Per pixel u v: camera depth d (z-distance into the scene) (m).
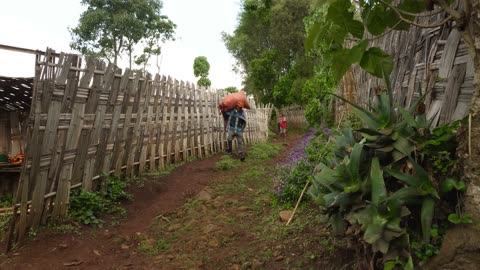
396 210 2.29
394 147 2.48
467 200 2.11
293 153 8.11
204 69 29.11
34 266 3.82
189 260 3.92
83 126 5.24
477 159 2.07
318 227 3.96
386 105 2.63
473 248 2.02
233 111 9.82
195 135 9.73
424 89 3.31
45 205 4.71
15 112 9.73
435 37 3.32
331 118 10.26
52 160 4.68
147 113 7.31
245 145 12.98
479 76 2.08
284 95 25.91
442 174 2.37
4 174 8.26
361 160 2.67
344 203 2.56
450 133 2.40
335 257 3.25
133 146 6.84
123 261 4.05
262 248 3.93
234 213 5.35
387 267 2.26
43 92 4.42
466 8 2.12
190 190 6.77
